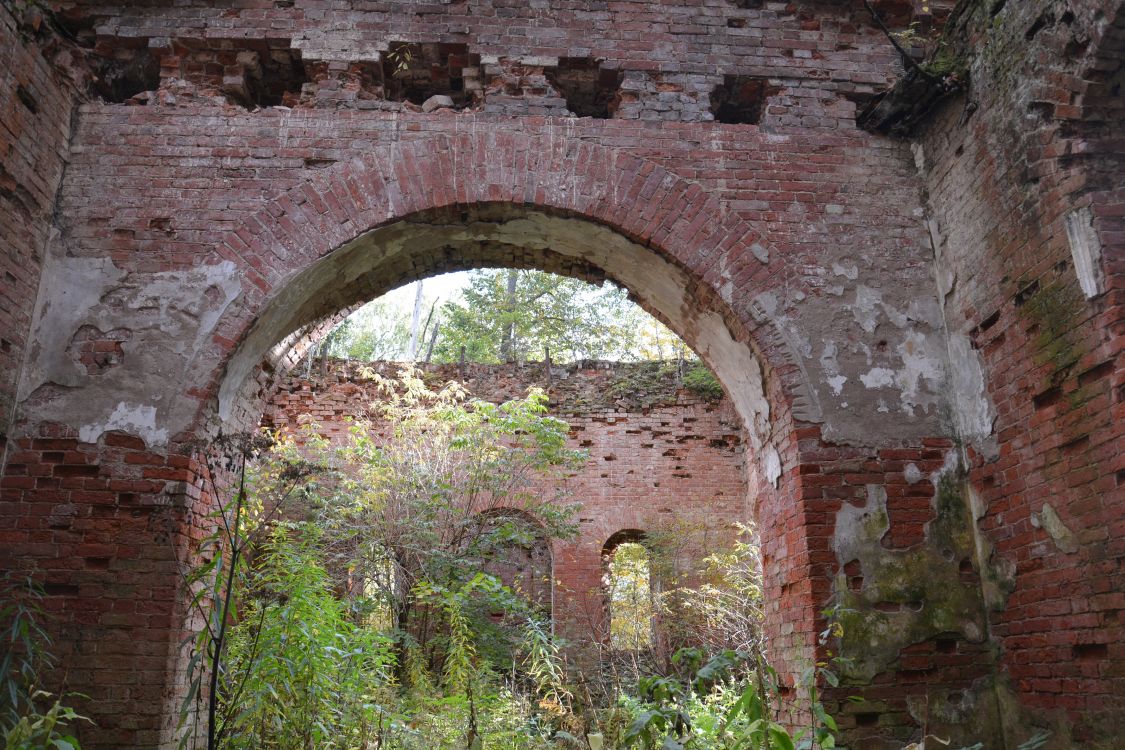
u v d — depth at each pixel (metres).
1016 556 5.37
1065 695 4.90
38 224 5.76
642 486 13.62
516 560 14.54
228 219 6.06
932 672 5.51
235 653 5.66
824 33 6.87
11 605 5.02
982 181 5.80
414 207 6.21
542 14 6.74
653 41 6.74
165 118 6.26
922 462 5.90
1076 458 4.87
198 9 6.55
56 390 5.61
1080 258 4.84
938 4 6.85
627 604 12.84
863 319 6.18
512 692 8.60
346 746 5.73
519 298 22.92
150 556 5.38
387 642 7.22
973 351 5.86
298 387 13.59
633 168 6.40
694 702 7.37
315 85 6.57
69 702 5.11
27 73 5.60
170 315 5.83
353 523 10.83
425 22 6.66
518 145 6.38
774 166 6.50
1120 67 4.86
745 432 7.23
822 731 4.03
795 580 5.86
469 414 11.01
